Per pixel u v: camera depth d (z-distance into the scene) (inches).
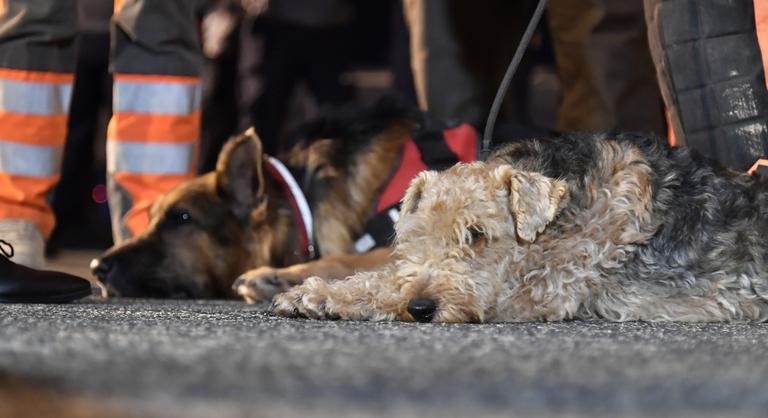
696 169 235.5
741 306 225.3
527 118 557.6
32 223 301.1
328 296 206.1
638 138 240.4
